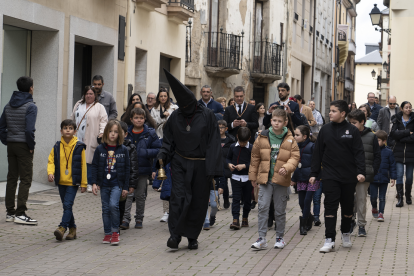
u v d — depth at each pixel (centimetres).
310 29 3922
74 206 1095
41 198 1152
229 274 652
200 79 2239
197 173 775
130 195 909
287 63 3234
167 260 717
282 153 782
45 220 946
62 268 668
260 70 2784
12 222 915
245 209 954
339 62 5338
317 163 795
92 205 1113
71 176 809
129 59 1655
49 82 1302
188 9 1966
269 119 1097
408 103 1244
